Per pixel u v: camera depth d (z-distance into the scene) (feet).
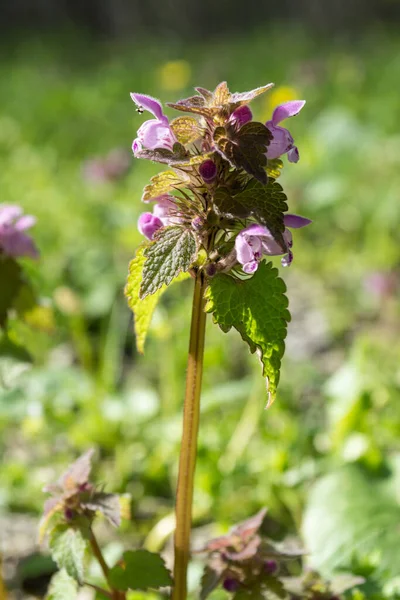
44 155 4.15
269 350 1.01
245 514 1.52
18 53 9.09
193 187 1.01
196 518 1.52
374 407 1.72
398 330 2.28
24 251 1.25
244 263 0.99
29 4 11.48
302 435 1.63
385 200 3.08
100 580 1.28
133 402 1.72
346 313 2.39
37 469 1.67
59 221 2.98
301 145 3.76
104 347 2.14
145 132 1.01
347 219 3.06
